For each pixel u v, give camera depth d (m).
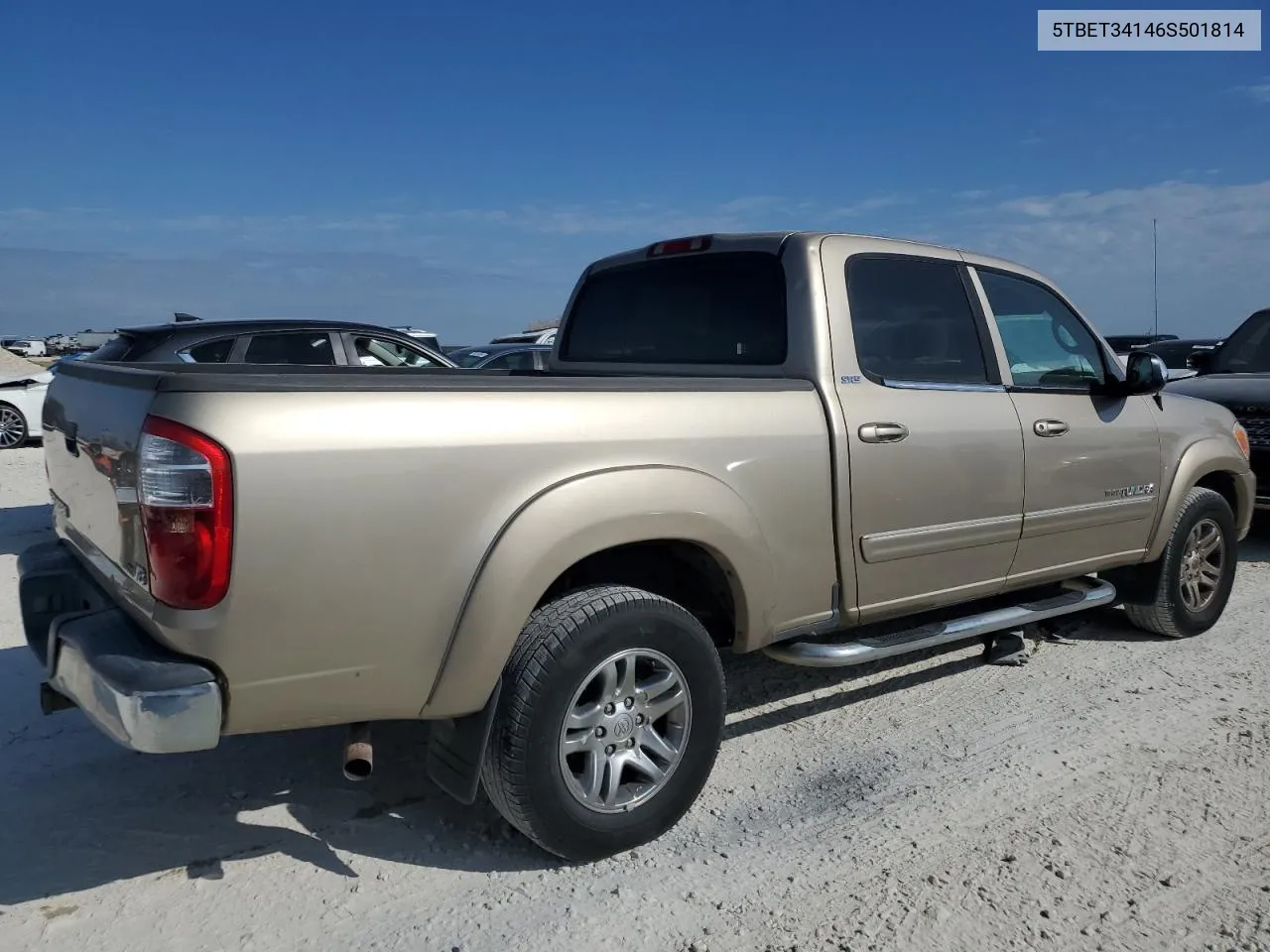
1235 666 5.07
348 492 2.62
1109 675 4.93
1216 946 2.76
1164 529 5.19
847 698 4.61
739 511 3.36
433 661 2.81
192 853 3.21
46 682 3.05
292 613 2.58
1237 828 3.40
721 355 4.11
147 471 2.51
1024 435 4.35
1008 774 3.81
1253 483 5.85
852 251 3.97
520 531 2.86
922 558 4.01
